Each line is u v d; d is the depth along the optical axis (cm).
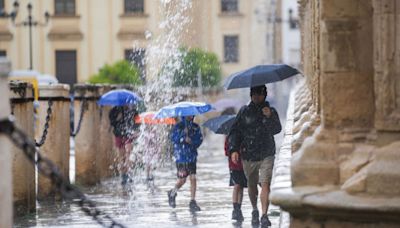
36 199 2808
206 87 6944
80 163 3356
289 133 2489
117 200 2830
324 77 1552
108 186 3322
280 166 1756
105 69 8125
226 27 10612
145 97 4394
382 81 1530
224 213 2486
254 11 10612
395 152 1504
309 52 3158
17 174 2405
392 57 1527
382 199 1466
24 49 10019
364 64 1546
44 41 10094
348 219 1477
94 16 10150
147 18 10050
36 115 3847
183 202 2755
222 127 2458
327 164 1527
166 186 3234
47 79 6688
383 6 1525
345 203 1457
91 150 3359
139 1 10075
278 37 10869
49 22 10094
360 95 1546
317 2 1986
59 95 2956
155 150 3591
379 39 1529
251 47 10631
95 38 10150
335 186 1520
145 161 3284
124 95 3406
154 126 3472
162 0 4494
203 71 6775
